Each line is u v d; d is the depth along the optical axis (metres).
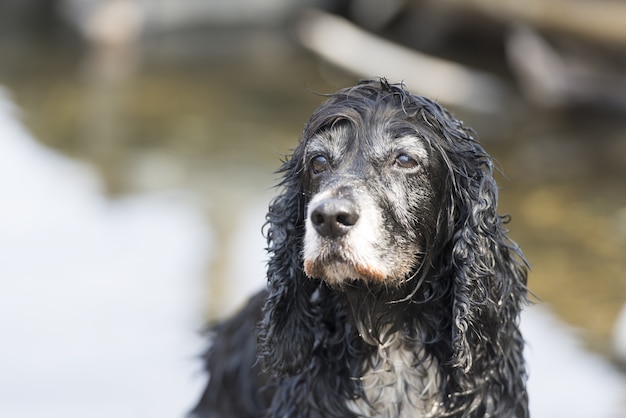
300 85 15.67
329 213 4.81
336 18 18.03
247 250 9.30
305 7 19.55
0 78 15.62
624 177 11.53
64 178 11.20
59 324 7.97
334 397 5.46
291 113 14.16
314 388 5.47
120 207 10.33
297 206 5.40
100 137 12.81
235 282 8.64
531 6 14.78
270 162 11.92
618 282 8.70
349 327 5.46
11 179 11.11
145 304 8.28
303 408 5.48
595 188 11.15
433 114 5.23
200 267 8.94
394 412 5.48
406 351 5.48
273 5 19.47
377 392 5.48
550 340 7.70
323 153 5.14
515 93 14.79
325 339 5.49
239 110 14.28
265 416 5.76
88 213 10.14
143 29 18.50
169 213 10.19
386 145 5.06
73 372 7.31
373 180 5.00
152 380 7.21
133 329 7.90
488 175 5.33
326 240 4.88
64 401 6.95
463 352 5.19
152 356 7.53
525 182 11.32
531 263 9.09
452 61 16.64
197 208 10.30
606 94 13.82
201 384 7.16
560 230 9.89
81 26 18.16
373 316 5.37
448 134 5.25
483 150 5.39
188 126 13.41
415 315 5.43
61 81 15.61
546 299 8.38
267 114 14.09
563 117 13.93
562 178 11.44
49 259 9.06
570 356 7.48
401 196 5.05
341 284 5.12
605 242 9.59
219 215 10.12
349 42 16.17
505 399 5.45
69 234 9.62
